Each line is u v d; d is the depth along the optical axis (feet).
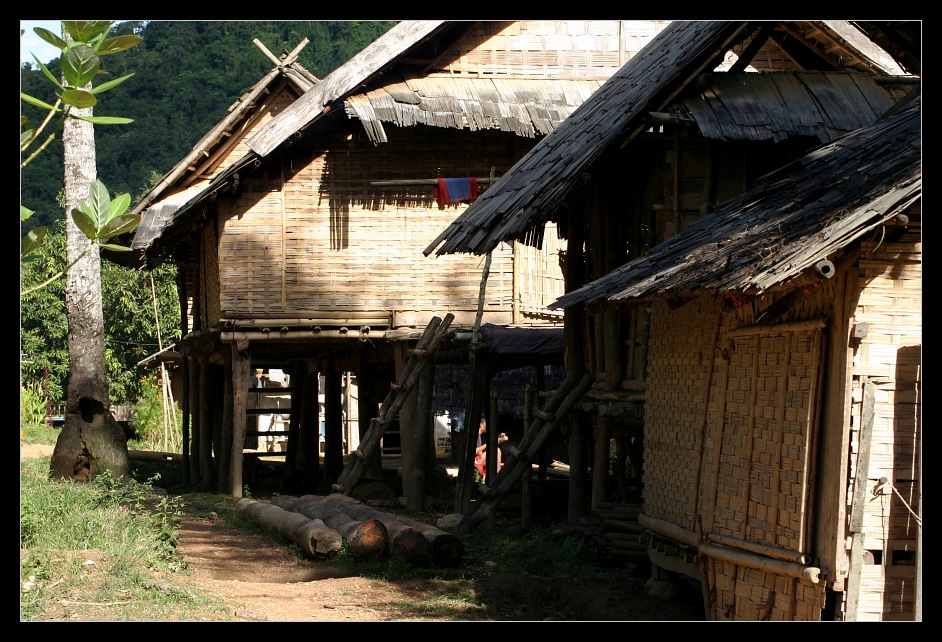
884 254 19.74
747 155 35.45
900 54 30.58
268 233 51.88
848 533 19.76
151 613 21.07
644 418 31.68
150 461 74.90
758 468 22.59
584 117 40.16
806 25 38.50
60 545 25.48
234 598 25.00
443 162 53.11
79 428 50.47
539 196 33.78
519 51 53.78
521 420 74.54
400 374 51.85
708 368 25.46
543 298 55.93
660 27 54.70
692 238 26.86
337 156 52.42
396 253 52.60
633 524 33.94
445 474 63.46
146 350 106.42
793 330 21.31
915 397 20.04
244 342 51.57
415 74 52.54
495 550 36.63
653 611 27.07
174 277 105.81
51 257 102.73
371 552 32.68
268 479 70.90
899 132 24.49
